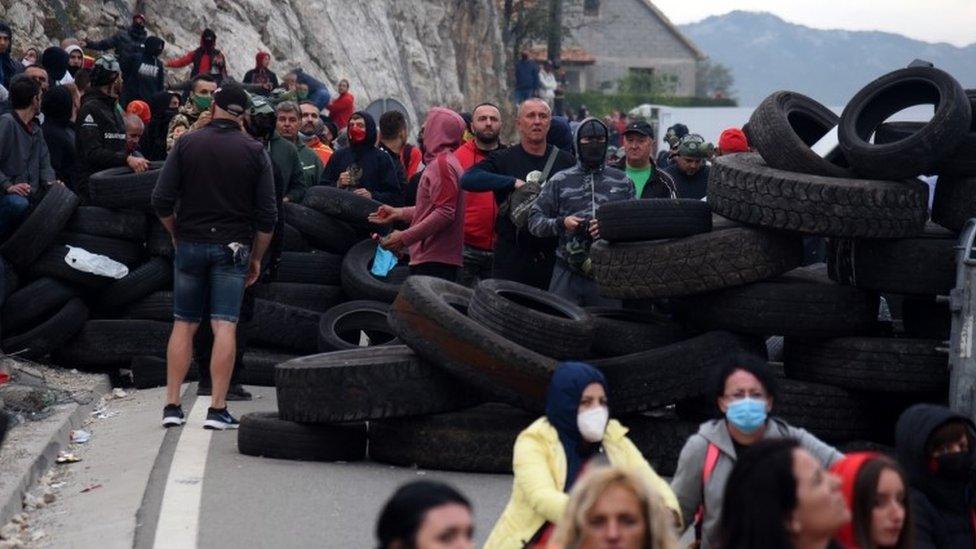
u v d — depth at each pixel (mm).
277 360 31297
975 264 21547
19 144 31219
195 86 36406
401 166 37281
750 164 23734
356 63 90750
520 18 143625
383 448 23078
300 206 34156
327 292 33906
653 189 30188
